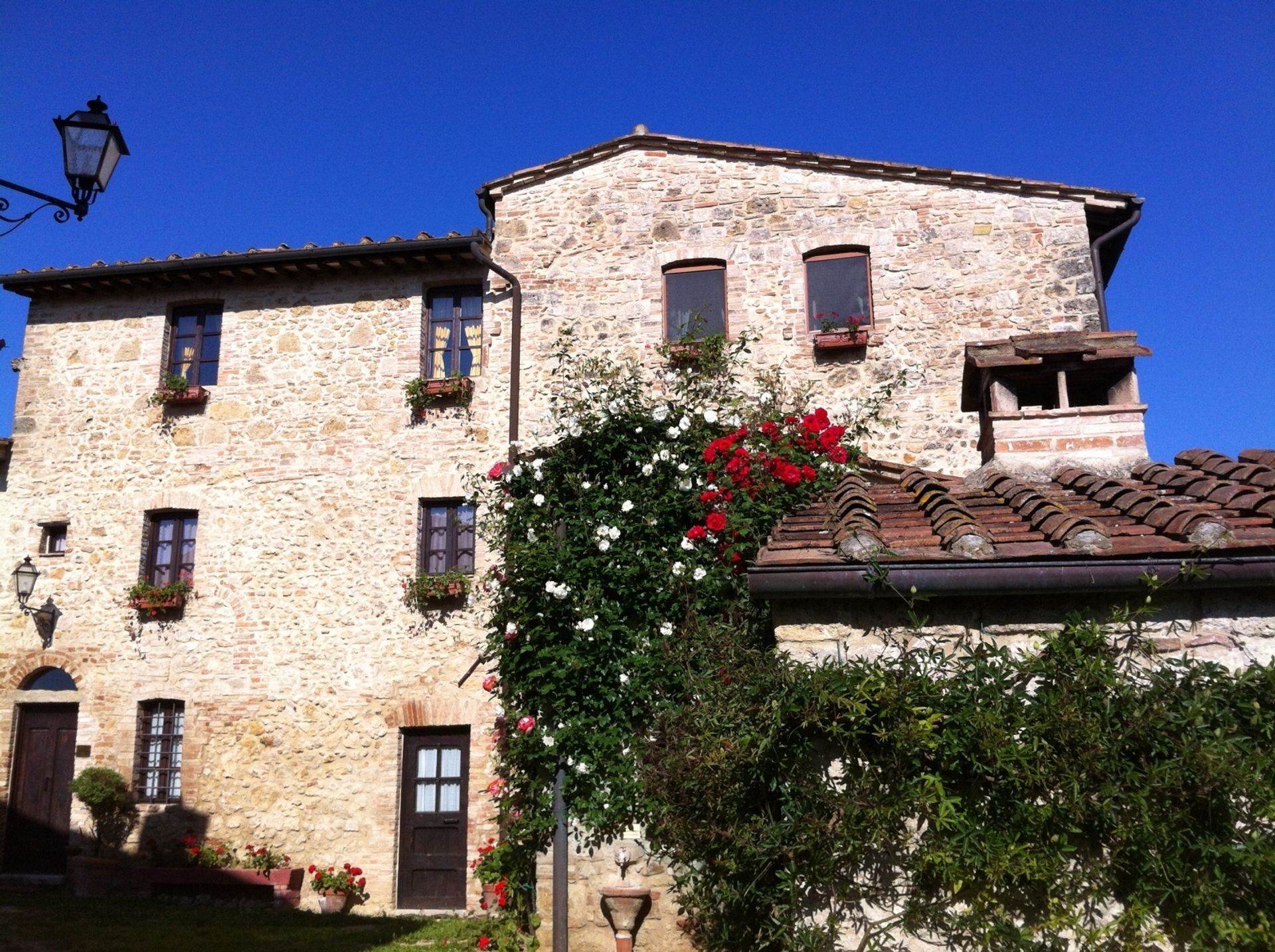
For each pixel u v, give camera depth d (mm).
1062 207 10633
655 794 5559
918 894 4090
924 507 5121
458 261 12016
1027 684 4145
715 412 7840
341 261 12062
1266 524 4312
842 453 7148
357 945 8570
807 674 4207
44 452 12727
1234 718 3943
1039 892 3986
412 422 11883
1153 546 4148
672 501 7055
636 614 6715
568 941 6125
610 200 11445
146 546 12320
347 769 11188
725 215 11195
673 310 11172
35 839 11992
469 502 8906
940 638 4305
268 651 11625
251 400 12328
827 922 4148
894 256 10789
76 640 12117
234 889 11047
